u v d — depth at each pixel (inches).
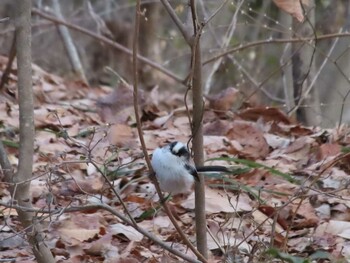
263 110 534.9
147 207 385.7
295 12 307.9
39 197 377.7
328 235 359.9
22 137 277.1
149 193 400.2
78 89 644.1
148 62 621.6
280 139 488.1
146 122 525.7
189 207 386.3
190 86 291.3
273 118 536.7
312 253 347.3
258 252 340.5
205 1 667.4
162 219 374.0
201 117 292.4
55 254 335.6
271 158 459.2
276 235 353.7
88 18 791.7
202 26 275.9
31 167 279.3
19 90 276.5
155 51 838.5
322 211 386.3
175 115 536.4
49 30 777.6
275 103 736.3
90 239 349.7
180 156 292.0
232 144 470.3
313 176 417.7
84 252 339.9
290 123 537.0
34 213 293.0
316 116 596.7
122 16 847.1
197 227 298.4
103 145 453.1
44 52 829.2
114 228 359.6
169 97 700.0
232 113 542.0
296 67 591.2
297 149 464.4
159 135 486.3
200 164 296.5
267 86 757.9
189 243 285.9
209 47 681.0
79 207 274.8
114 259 329.1
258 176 422.3
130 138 463.5
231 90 555.2
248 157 462.3
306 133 508.7
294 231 370.0
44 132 464.8
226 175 413.4
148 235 285.6
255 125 513.3
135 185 403.5
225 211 372.8
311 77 593.0
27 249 337.7
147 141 467.5
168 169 290.2
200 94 290.7
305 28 585.9
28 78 276.5
